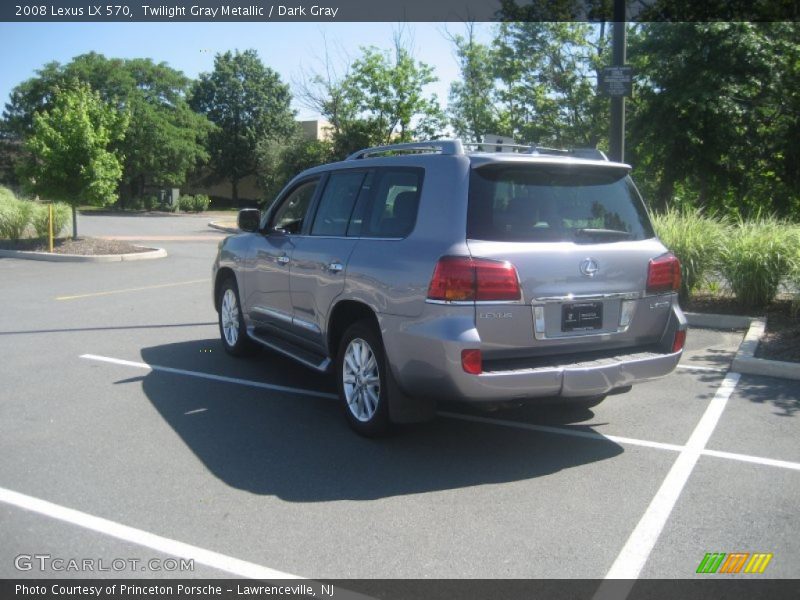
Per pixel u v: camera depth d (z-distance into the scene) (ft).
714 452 16.83
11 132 192.24
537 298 15.07
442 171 15.99
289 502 13.96
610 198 16.89
